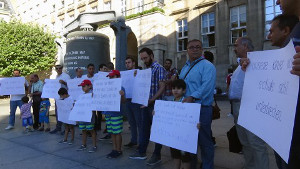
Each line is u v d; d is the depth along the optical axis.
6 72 21.95
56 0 32.81
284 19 1.93
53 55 25.94
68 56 8.62
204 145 3.02
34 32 24.66
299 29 1.56
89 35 8.58
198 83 2.97
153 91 4.12
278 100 1.46
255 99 1.80
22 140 5.80
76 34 8.59
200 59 3.06
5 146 5.29
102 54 8.82
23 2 40.59
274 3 15.36
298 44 1.51
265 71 1.69
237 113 3.12
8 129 7.15
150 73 3.80
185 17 19.45
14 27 23.50
